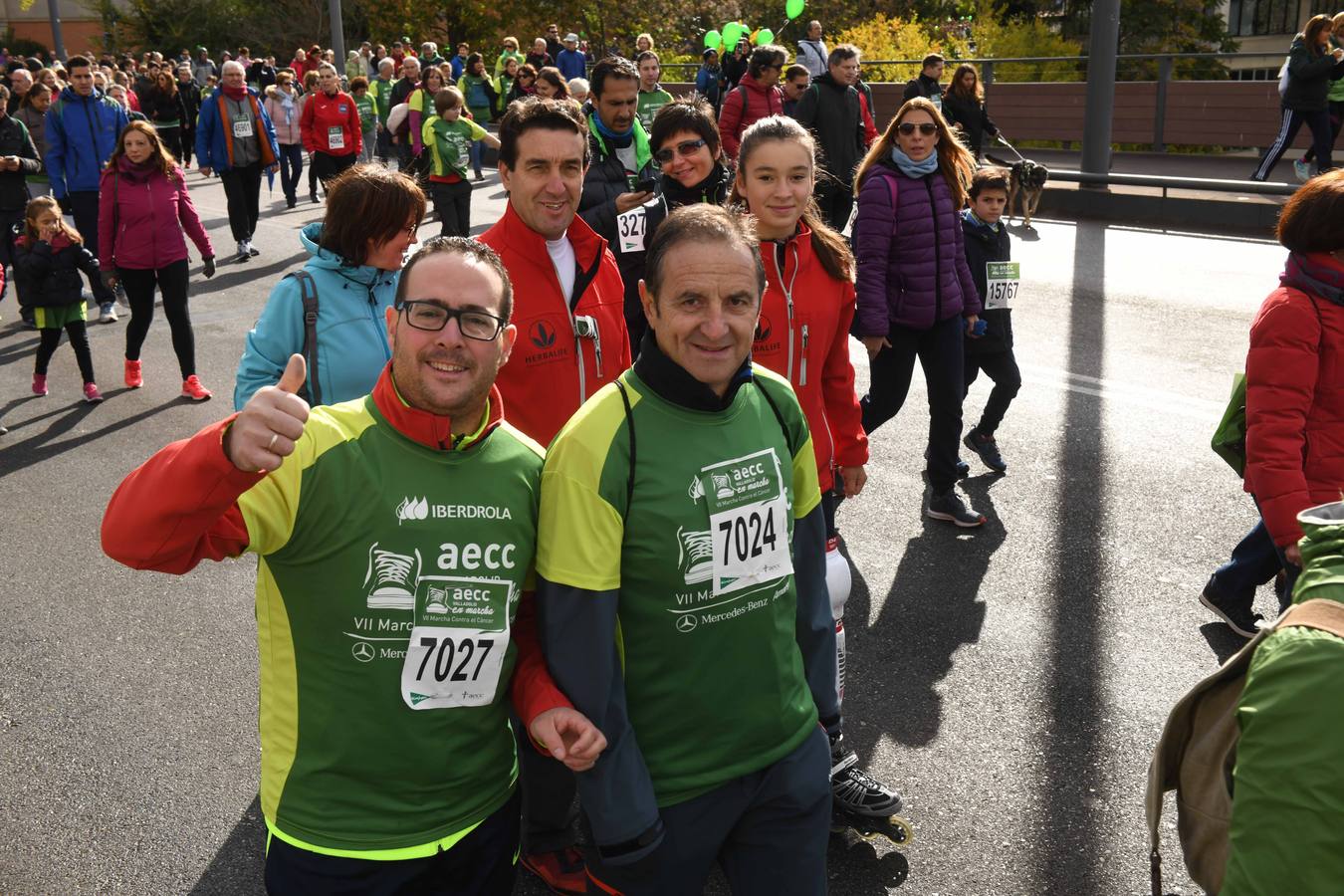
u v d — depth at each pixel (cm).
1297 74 1270
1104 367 752
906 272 494
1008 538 522
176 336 761
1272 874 160
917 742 373
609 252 330
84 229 1077
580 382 321
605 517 209
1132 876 310
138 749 384
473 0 3266
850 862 318
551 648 211
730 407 221
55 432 713
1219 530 521
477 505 207
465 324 200
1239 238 1164
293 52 3847
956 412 521
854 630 447
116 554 181
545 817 303
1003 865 316
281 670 207
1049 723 382
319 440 200
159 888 319
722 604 217
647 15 3262
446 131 1102
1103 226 1263
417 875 211
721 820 222
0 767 375
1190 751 234
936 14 2667
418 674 204
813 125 962
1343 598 163
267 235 1368
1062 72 1769
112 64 2733
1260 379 326
